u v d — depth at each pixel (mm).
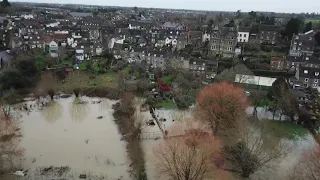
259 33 169125
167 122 87562
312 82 115750
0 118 75750
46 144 74188
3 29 183125
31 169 62656
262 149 69875
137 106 99688
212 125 78125
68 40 180000
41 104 102250
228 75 109688
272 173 63656
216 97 80750
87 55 159125
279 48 159250
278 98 95188
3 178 58844
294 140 79812
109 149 72438
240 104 81750
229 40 154250
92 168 63719
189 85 112562
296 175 60219
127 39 196125
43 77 111250
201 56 150500
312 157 60094
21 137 77438
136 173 61875
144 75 126875
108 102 106312
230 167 64688
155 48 161625
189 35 185000
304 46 148750
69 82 121500
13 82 106625
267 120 89938
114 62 149125
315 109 94500
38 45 165875
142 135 78938
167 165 61438
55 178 59531
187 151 59594
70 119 90875
